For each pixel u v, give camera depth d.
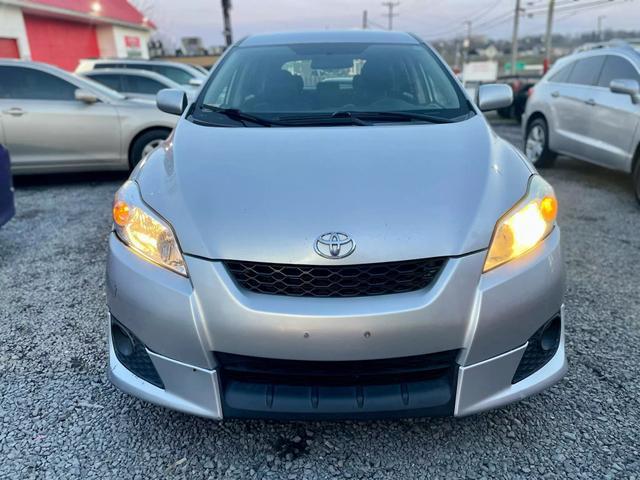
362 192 1.74
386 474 1.75
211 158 1.98
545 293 1.70
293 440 1.91
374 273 1.57
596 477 1.72
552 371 1.80
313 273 1.57
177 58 27.80
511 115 13.19
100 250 3.83
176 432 1.95
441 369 1.65
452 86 2.64
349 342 1.54
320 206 1.68
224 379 1.66
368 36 3.08
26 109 5.40
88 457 1.83
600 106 5.20
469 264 1.60
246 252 1.59
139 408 2.08
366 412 1.60
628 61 5.03
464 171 1.86
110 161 5.75
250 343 1.57
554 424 1.96
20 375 2.31
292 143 2.07
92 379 2.28
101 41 18.52
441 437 1.91
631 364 2.32
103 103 5.65
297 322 1.53
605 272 3.32
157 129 5.79
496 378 1.68
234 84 2.70
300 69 2.76
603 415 2.00
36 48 14.77
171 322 1.62
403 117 2.39
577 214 4.62
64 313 2.88
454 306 1.57
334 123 2.32
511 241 1.68
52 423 2.00
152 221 1.73
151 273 1.68
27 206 5.02
